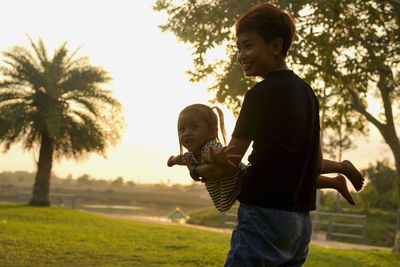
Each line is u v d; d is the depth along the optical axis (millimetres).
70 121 22078
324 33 7738
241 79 7613
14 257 7754
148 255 8617
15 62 21172
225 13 8016
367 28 8703
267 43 1843
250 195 1742
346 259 9523
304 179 1801
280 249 1729
